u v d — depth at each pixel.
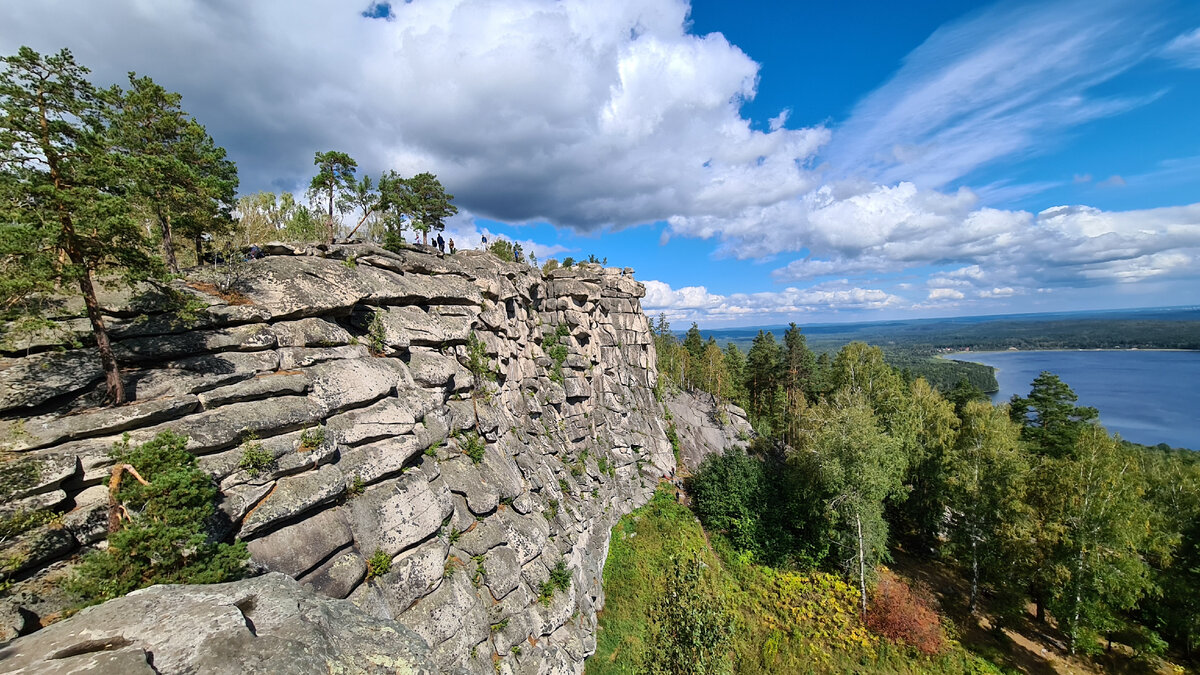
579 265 49.19
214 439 11.88
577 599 23.52
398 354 19.91
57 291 10.47
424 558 15.41
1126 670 28.59
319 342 16.55
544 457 29.73
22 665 5.70
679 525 39.00
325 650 7.23
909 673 27.03
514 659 17.41
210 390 12.97
